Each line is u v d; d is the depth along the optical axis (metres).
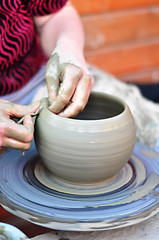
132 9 2.28
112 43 2.29
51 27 1.20
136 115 1.27
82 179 0.79
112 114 0.92
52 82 0.87
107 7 2.17
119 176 0.86
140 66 2.49
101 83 1.37
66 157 0.75
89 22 2.13
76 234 0.74
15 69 1.13
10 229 0.66
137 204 0.75
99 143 0.74
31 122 0.79
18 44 1.07
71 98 0.84
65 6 1.26
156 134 1.24
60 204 0.74
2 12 0.98
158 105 1.46
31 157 0.93
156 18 2.42
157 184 0.83
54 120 0.77
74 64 0.90
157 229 0.76
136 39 2.39
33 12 1.14
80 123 0.75
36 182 0.83
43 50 1.28
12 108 0.81
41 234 0.74
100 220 0.69
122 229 0.76
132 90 1.42
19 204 0.73
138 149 1.01
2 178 0.83
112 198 0.77
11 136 0.78
